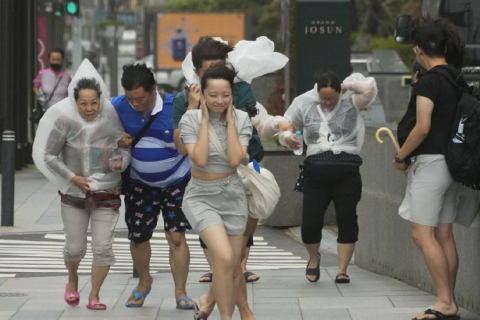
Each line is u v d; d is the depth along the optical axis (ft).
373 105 129.59
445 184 49.16
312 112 64.90
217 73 44.32
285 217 93.81
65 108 53.47
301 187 66.18
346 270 69.15
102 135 53.57
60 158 54.54
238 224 45.96
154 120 53.11
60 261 75.56
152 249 81.61
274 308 55.88
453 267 50.62
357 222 69.36
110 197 54.49
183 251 54.65
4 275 69.67
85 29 416.67
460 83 49.16
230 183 45.57
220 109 44.50
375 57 176.45
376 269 70.23
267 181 47.11
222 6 318.04
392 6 266.57
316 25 103.86
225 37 266.98
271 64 47.75
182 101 48.85
